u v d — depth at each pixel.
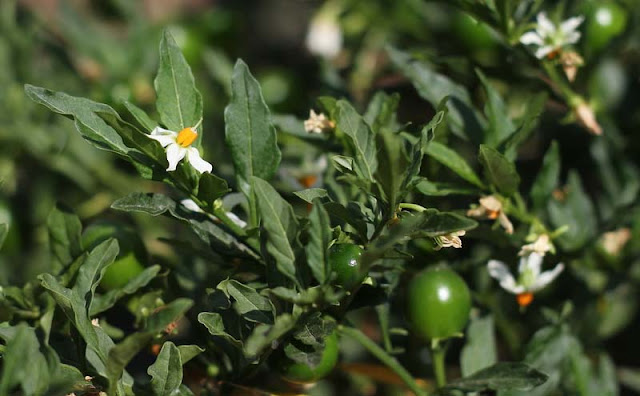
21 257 0.71
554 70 0.65
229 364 0.60
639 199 0.67
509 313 0.67
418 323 0.60
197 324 0.61
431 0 0.64
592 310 0.68
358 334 0.60
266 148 0.59
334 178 0.62
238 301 0.57
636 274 0.68
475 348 0.63
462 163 0.61
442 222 0.56
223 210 0.59
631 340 0.71
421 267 0.62
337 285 0.58
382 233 0.58
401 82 0.69
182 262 0.62
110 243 0.58
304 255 0.57
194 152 0.58
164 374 0.57
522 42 0.64
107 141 0.58
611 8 0.67
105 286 0.61
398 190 0.57
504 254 0.63
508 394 0.62
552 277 0.63
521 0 0.63
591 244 0.66
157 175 0.58
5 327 0.57
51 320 0.59
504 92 0.69
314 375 0.59
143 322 0.60
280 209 0.56
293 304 0.58
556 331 0.63
